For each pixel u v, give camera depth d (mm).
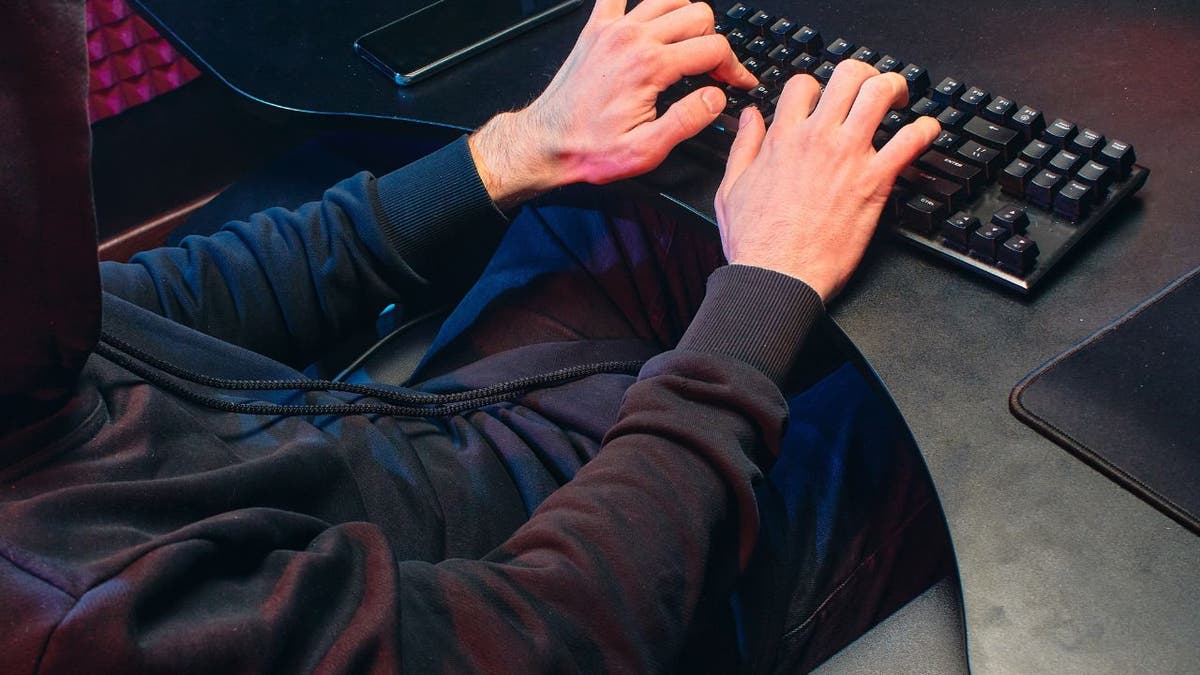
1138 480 600
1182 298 669
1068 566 583
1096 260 705
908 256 748
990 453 636
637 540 634
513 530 789
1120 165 715
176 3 1122
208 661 505
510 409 858
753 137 806
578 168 871
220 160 1510
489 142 909
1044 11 887
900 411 667
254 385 727
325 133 1215
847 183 736
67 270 493
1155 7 864
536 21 1028
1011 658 557
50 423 560
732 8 919
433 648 585
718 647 752
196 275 855
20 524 507
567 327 962
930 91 798
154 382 671
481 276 1027
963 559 597
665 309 977
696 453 665
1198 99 780
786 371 708
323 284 886
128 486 560
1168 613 556
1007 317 695
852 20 924
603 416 832
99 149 1436
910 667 604
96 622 479
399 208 892
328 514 701
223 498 608
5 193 463
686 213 823
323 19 1080
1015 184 721
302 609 559
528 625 600
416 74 982
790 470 868
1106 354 655
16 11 441
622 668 611
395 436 794
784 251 730
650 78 832
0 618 482
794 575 813
